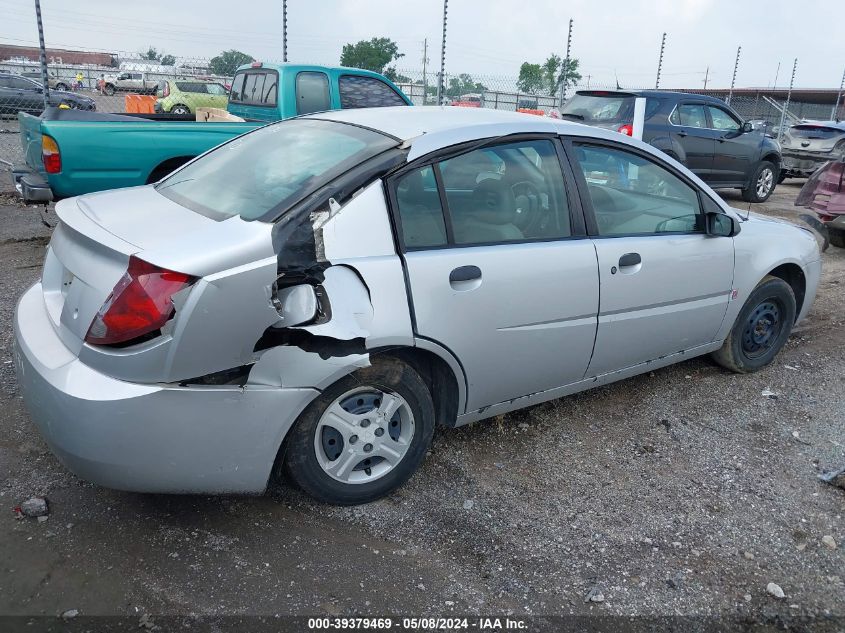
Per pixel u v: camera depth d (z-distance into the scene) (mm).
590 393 4156
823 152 14242
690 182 3826
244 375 2498
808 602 2551
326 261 2574
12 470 3027
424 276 2775
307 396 2586
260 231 2479
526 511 2998
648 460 3459
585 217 3357
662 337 3797
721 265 3924
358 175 2721
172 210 2881
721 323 4109
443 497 3059
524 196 3172
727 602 2531
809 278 4582
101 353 2322
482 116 3334
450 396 3086
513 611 2436
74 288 2535
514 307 3055
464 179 2994
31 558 2523
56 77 21219
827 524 3000
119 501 2877
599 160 3484
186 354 2307
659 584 2604
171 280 2268
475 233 3000
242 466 2551
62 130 5852
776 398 4195
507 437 3602
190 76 22203
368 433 2852
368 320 2613
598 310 3387
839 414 4031
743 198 11883
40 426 2445
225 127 6746
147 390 2312
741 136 11039
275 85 8406
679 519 2996
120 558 2557
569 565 2680
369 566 2605
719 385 4340
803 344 5152
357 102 8852
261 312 2389
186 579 2477
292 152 3121
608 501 3104
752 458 3518
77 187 6062
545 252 3150
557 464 3381
